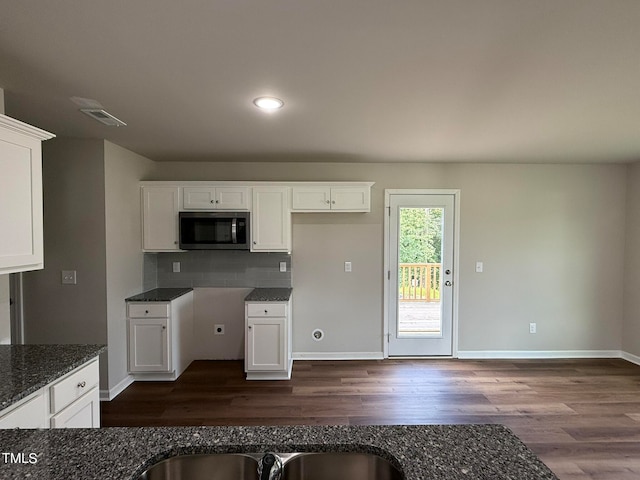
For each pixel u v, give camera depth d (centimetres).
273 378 338
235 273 390
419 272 394
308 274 391
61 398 155
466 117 238
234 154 347
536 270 394
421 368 365
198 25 133
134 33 138
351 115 234
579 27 134
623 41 143
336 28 135
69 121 245
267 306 330
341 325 393
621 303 396
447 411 276
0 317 192
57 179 288
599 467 212
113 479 81
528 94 199
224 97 203
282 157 361
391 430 104
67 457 90
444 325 395
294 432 103
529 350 393
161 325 325
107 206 294
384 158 366
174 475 95
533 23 131
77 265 290
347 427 106
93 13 124
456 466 86
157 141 297
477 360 389
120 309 313
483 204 391
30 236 167
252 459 96
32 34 138
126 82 183
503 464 87
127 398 297
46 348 182
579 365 374
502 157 361
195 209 352
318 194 358
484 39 143
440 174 389
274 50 152
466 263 393
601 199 393
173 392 309
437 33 138
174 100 208
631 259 387
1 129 150
